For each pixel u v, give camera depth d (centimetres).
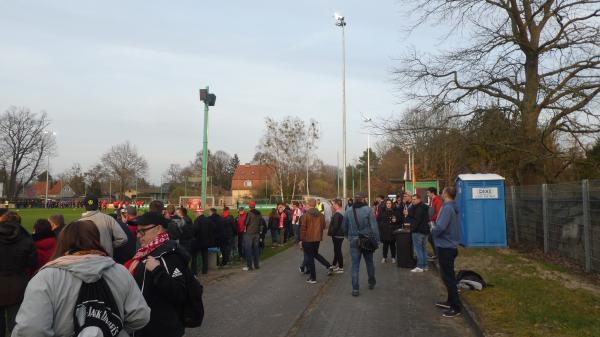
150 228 370
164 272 347
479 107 1792
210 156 12062
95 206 589
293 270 1280
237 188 10606
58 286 255
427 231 1212
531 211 1530
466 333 655
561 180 1939
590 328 601
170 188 10050
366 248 920
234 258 1551
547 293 816
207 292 962
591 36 1559
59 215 716
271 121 5672
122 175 8819
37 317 244
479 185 1553
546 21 1678
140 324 288
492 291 848
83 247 280
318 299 888
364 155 9750
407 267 1286
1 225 568
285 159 5653
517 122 1750
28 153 6981
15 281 565
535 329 605
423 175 4197
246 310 798
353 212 926
